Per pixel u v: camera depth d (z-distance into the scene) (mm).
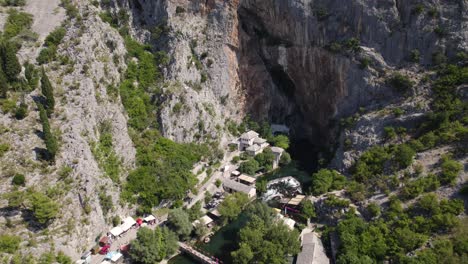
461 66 108750
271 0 130125
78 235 84062
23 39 106312
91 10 116562
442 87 107750
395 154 103812
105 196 92562
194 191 109438
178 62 125812
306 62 136125
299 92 146750
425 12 115438
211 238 97188
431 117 103812
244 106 145000
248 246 83812
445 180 90875
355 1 121438
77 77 101312
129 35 128875
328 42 127938
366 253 82812
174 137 119188
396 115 111375
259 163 126625
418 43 116438
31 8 118250
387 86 118438
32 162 84750
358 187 101500
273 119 153250
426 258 76875
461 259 75312
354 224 89438
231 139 137250
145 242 86938
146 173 104312
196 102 124500
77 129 93250
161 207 104500
